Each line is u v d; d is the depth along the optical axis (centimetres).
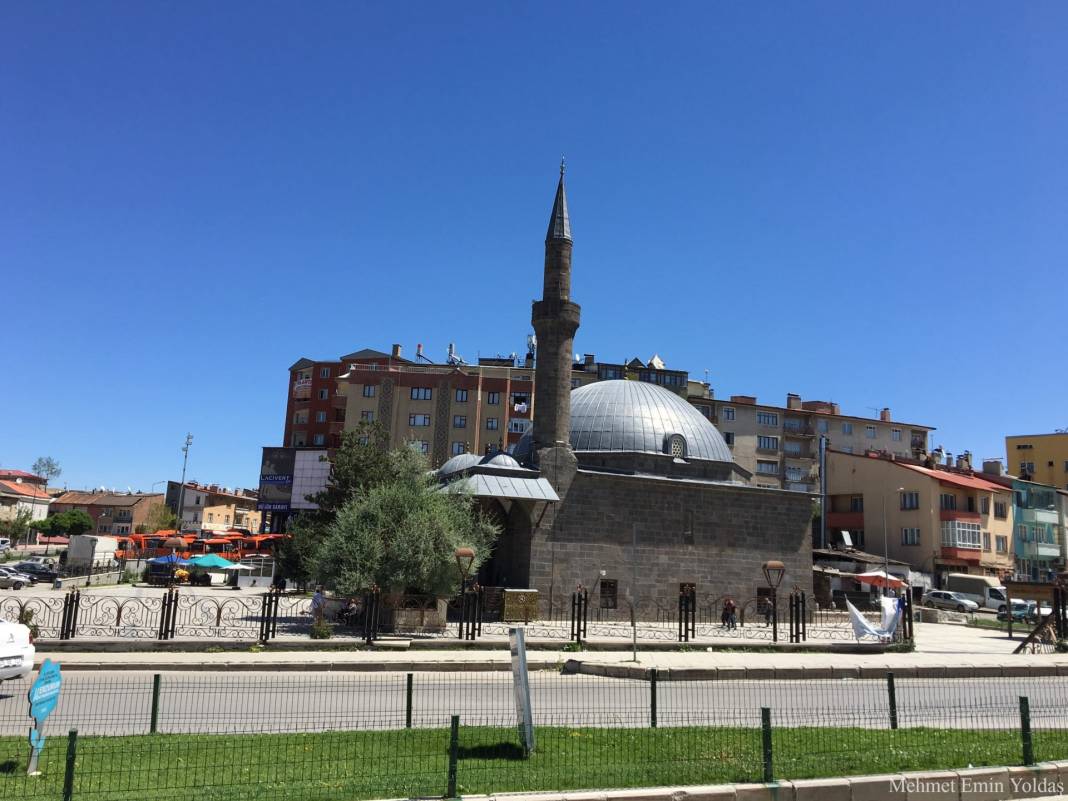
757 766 1216
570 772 1172
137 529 12888
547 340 4328
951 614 6012
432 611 3381
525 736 1293
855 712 1856
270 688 2050
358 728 1547
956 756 1310
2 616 3394
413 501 3378
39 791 1043
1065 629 3841
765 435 9950
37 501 13662
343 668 2453
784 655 3003
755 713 1811
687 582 4388
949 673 2702
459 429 8662
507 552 4238
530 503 4081
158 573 6631
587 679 2366
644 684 2258
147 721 1589
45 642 2550
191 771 1177
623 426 4794
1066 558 8862
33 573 6638
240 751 1298
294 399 10819
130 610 3756
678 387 10031
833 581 6588
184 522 14150
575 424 4888
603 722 1652
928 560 7512
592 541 4191
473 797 1023
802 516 4781
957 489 7788
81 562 7256
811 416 10162
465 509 3641
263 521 8850
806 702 2008
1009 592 4506
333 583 3116
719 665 2484
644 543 4319
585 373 9975
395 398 8731
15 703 1753
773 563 3775
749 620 4506
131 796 1025
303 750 1311
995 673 2780
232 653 2622
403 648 2811
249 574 7044
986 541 7812
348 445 5609
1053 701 2161
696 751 1324
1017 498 8394
